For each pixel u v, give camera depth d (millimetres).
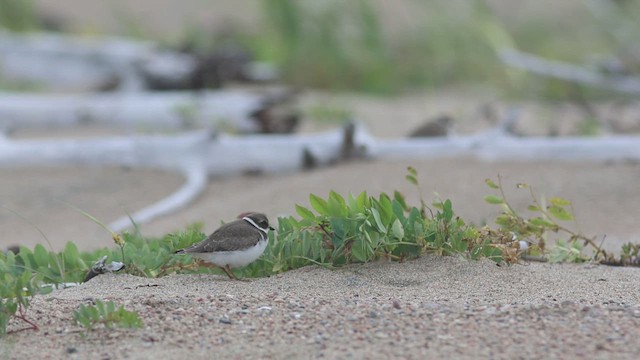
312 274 8070
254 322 6742
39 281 7859
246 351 6199
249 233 7879
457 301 7270
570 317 6746
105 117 19000
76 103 19156
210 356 6137
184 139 16047
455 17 22844
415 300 7297
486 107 19109
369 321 6703
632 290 7820
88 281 8055
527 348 6125
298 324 6676
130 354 6199
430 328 6531
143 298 7328
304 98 20812
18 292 6859
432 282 7871
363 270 8148
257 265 8305
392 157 15688
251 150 15836
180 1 29969
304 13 22344
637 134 16875
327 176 14742
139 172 16016
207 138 15945
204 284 7895
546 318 6727
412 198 13352
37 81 22766
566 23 24953
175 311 6996
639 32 21594
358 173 14742
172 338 6469
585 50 23188
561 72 21094
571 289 7805
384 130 18156
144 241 8992
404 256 8344
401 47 24281
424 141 15773
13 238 12922
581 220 12109
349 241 8250
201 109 18594
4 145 16750
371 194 13656
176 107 18609
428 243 8375
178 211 14203
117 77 21047
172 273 8328
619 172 14172
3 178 15883
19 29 24625
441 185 13836
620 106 20016
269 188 14594
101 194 15000
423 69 23547
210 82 20688
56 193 15078
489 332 6430
